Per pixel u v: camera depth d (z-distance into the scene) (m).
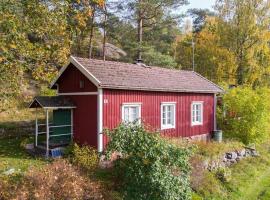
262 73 31.08
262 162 20.86
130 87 16.47
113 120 16.11
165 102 19.14
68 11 13.96
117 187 11.69
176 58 42.50
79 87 16.45
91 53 35.81
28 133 20.77
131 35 37.44
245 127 22.58
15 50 11.77
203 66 34.78
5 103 11.73
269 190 16.45
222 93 24.25
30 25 11.97
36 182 9.23
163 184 10.70
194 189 14.41
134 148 11.23
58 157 15.27
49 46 12.79
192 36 44.09
